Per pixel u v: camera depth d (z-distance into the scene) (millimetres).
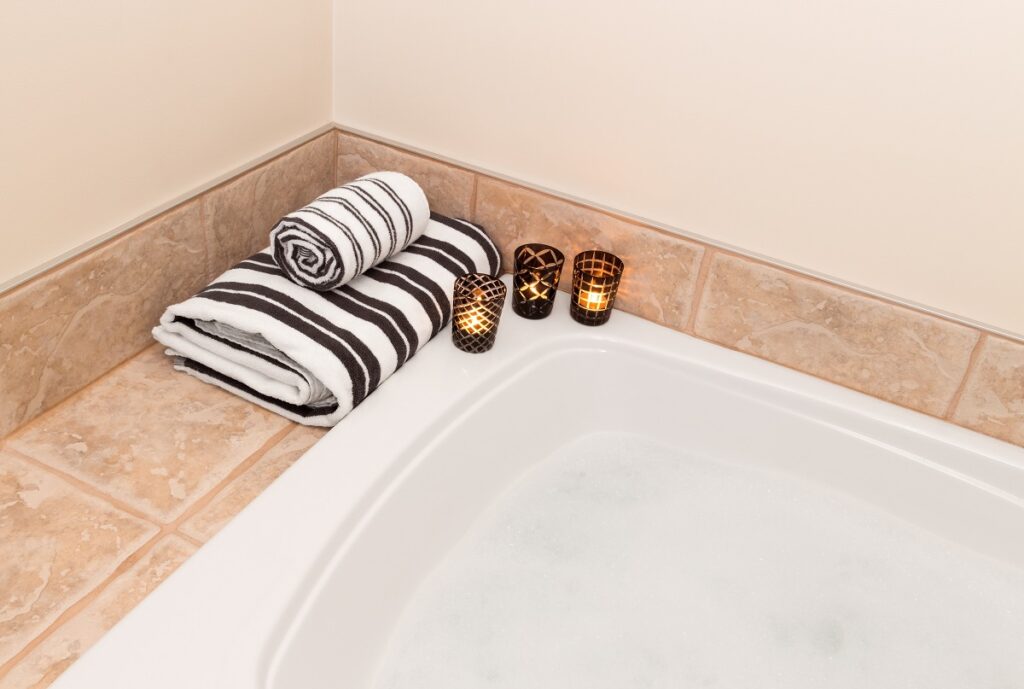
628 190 1534
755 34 1329
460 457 1408
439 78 1589
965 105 1263
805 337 1521
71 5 1147
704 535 1495
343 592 1182
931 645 1379
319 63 1638
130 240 1348
